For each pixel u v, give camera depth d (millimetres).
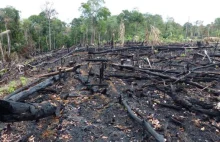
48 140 4297
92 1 36750
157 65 11211
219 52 14984
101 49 17891
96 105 5961
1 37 28344
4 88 7996
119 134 4480
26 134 4488
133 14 37375
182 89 6863
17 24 33969
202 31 36969
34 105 4488
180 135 4371
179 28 42625
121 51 15984
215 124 4828
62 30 46031
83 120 5051
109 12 38406
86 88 7195
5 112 3711
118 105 5895
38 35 40031
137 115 5246
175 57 13266
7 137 4441
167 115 5270
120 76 8547
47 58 16719
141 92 6715
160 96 6551
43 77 8516
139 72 9125
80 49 18000
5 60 20859
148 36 18078
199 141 4184
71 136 4391
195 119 5074
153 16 40875
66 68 9133
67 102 6098
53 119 5094
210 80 7840
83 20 39688
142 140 4227
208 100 6098
